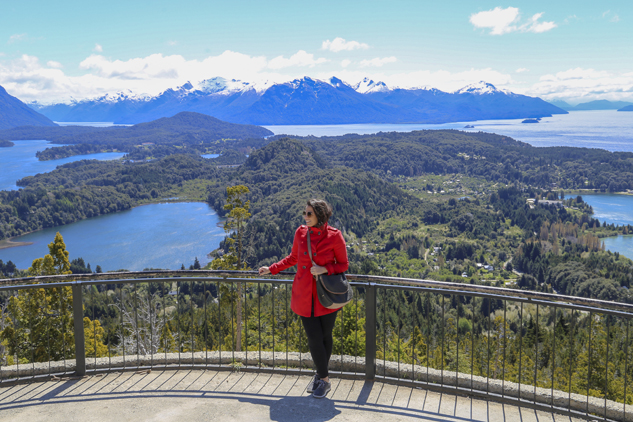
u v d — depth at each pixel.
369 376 3.91
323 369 3.57
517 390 3.66
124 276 4.11
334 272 3.34
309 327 3.49
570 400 3.51
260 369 4.12
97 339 14.61
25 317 14.04
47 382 3.93
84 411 3.39
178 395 3.64
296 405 3.47
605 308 3.27
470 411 3.42
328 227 3.38
